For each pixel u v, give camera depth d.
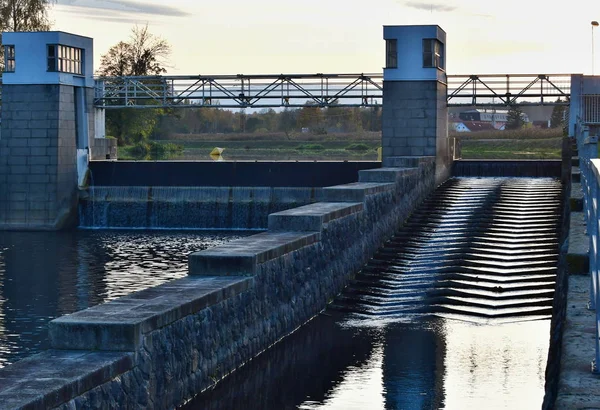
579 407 8.54
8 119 54.34
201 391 16.55
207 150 115.00
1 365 22.28
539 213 37.53
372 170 36.19
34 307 29.81
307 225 25.02
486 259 30.53
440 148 48.47
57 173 53.81
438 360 20.05
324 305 25.92
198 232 52.12
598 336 9.73
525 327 23.55
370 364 19.73
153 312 14.48
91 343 13.42
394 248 33.19
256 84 57.16
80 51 56.75
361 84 56.00
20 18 88.88
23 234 51.59
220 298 17.44
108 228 54.69
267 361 19.64
